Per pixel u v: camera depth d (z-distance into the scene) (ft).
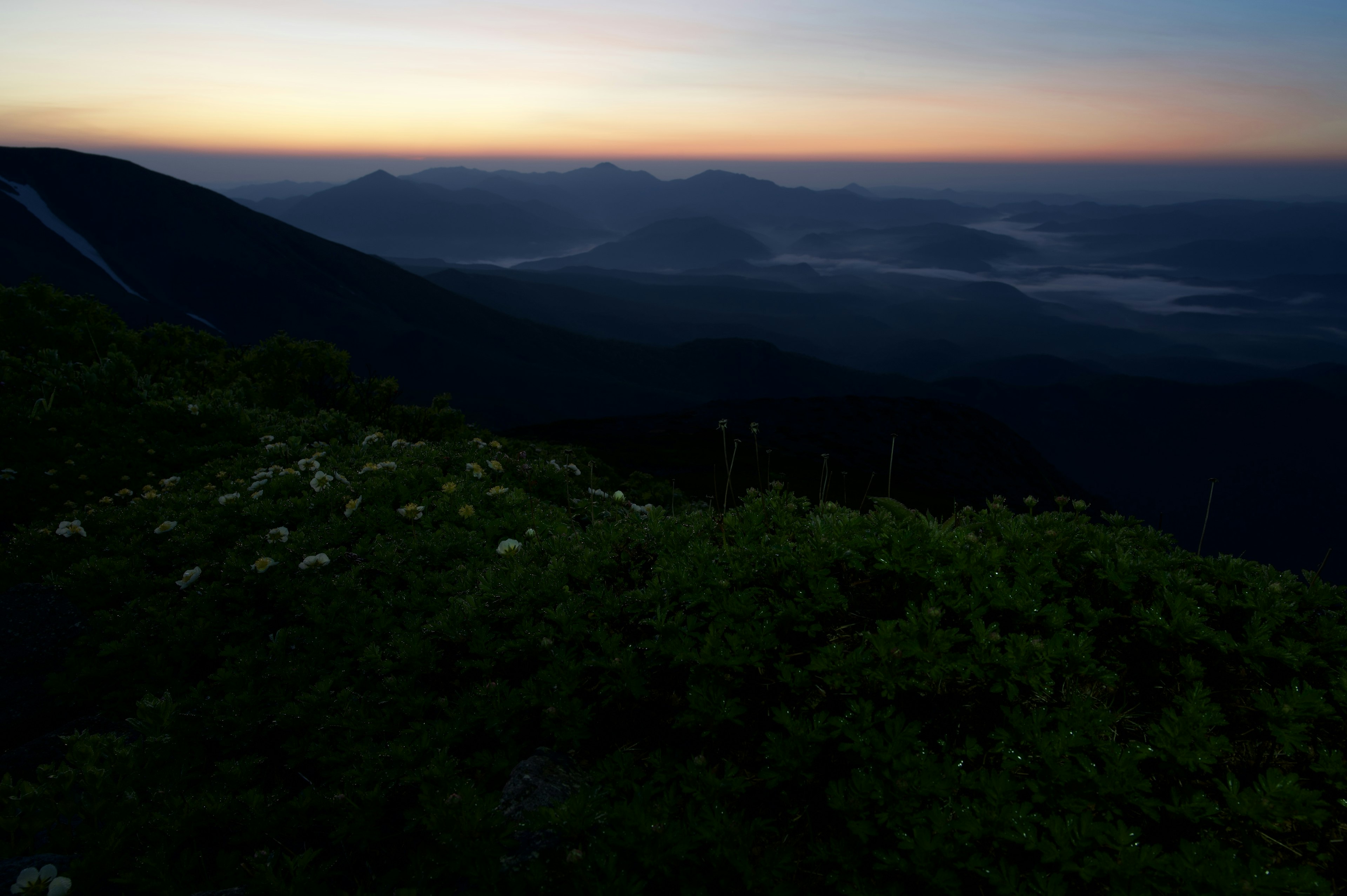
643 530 19.98
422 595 19.51
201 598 21.61
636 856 10.89
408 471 29.12
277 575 21.57
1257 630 13.58
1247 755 12.60
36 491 35.27
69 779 14.61
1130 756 11.18
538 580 17.56
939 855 10.12
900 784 10.96
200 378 63.46
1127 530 17.72
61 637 21.13
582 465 56.90
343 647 18.43
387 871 12.32
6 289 61.62
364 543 23.18
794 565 16.08
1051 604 14.82
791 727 12.14
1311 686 12.89
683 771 12.32
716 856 10.80
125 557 24.99
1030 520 17.99
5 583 24.21
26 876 12.21
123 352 62.64
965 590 15.52
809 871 11.06
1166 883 9.48
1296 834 10.80
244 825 13.34
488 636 16.15
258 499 28.27
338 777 13.91
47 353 52.11
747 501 20.30
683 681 14.70
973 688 13.19
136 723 16.31
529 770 12.90
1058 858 9.89
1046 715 12.14
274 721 15.69
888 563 15.55
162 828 13.14
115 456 39.29
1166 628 13.80
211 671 19.92
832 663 13.30
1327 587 14.67
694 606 15.70
